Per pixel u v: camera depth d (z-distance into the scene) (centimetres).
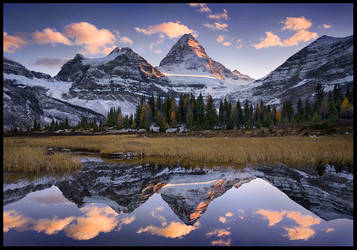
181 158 1986
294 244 527
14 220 671
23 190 1004
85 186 1078
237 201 846
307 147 2023
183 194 942
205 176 1282
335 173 1290
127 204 822
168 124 7575
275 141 2784
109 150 2339
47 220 668
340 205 791
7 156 1524
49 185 1097
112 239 547
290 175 1267
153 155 2164
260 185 1071
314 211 737
